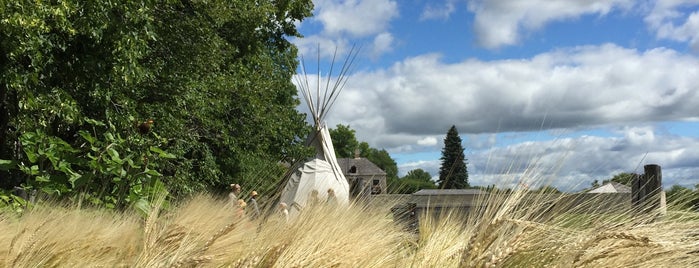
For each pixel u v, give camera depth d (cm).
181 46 1591
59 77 1198
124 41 1151
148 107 1504
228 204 319
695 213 240
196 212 296
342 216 288
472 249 185
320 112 1619
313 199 290
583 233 215
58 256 256
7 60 996
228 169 2038
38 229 260
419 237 284
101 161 569
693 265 229
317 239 244
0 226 304
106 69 1187
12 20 893
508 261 188
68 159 563
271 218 278
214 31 1756
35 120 1102
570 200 233
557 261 205
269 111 2258
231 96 2052
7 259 249
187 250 227
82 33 1104
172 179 1114
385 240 294
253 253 216
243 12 2059
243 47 2292
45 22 1038
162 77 1574
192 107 1692
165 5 1530
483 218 201
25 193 527
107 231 312
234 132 2055
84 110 1242
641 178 538
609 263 210
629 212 238
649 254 216
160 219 274
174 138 1488
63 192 538
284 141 2191
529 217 215
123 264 250
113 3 1102
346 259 246
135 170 572
